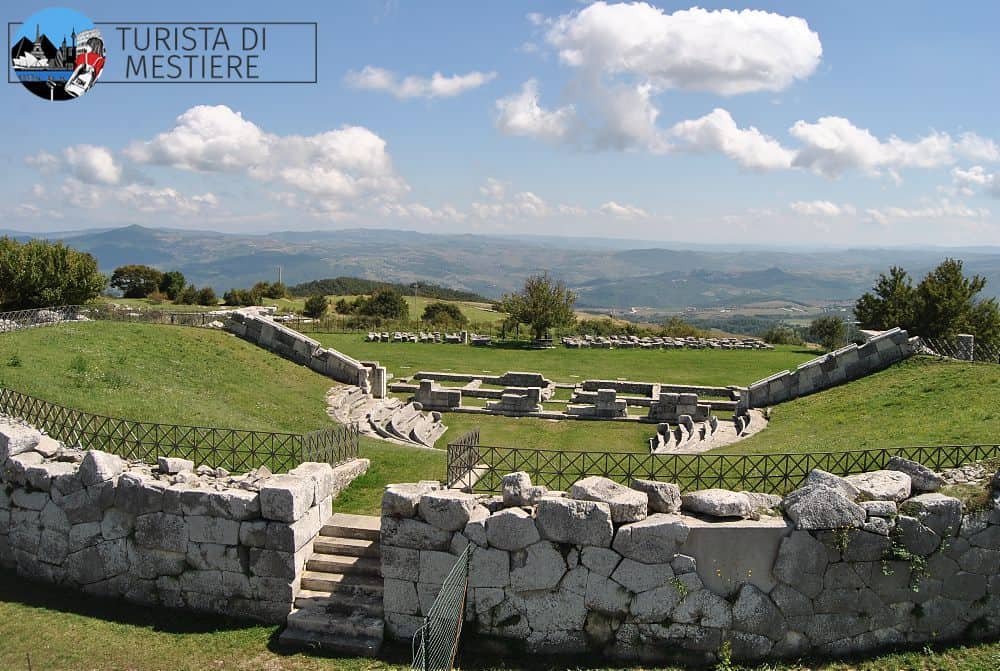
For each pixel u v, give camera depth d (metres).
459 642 10.12
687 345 47.00
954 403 19.38
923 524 9.60
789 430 21.25
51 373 17.55
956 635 9.79
